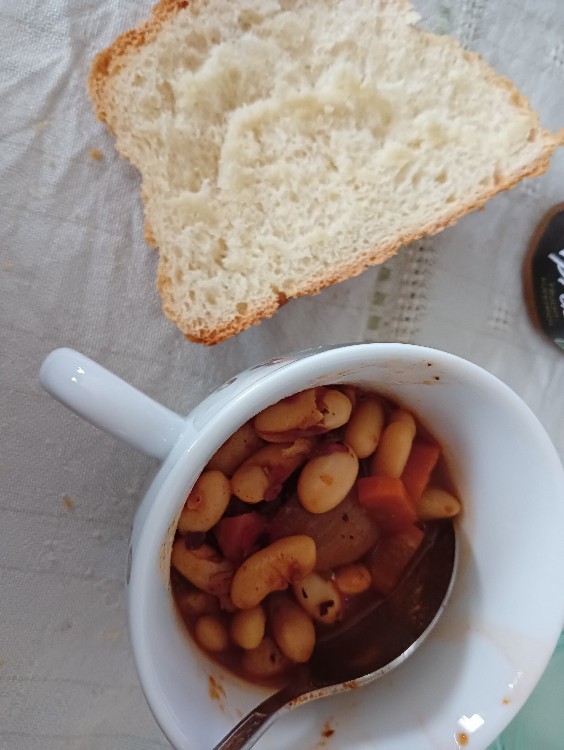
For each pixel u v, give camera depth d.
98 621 0.17
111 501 0.17
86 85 0.16
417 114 0.16
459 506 0.15
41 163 0.16
